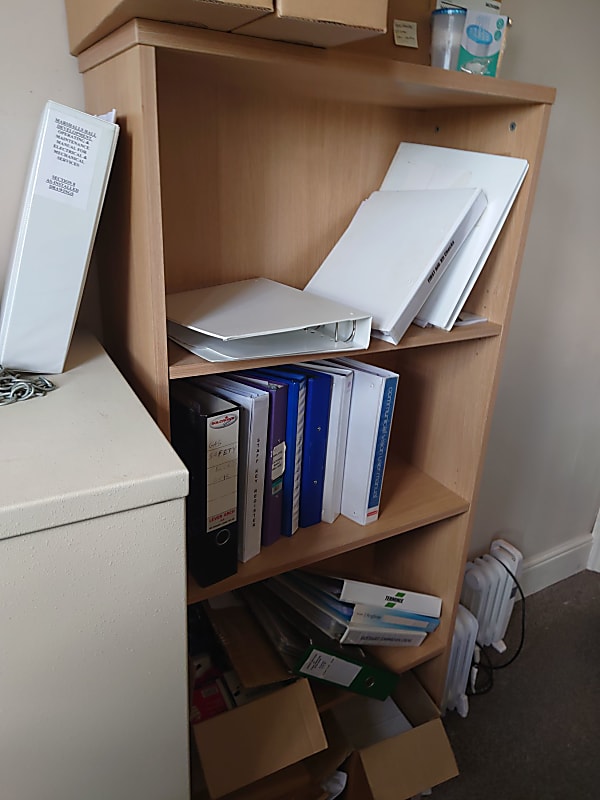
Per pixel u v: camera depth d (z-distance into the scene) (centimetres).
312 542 106
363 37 65
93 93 81
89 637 55
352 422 106
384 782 114
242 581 95
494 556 173
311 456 104
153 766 66
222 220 98
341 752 117
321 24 60
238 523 96
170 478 53
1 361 72
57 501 48
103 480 50
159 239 69
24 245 67
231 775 97
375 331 91
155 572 56
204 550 90
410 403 131
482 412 113
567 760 142
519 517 185
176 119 88
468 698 157
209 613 119
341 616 118
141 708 62
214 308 85
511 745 145
